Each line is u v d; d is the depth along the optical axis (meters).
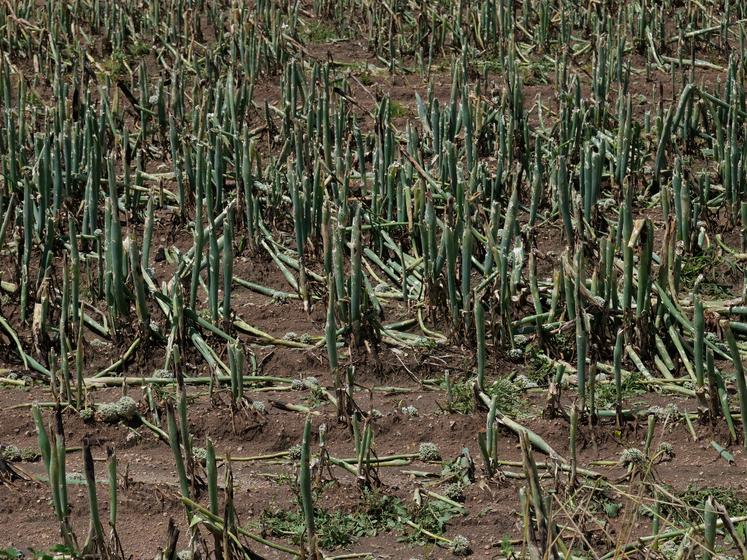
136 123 9.09
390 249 7.16
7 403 5.68
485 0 11.05
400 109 9.61
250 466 5.30
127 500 4.88
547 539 3.75
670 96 10.15
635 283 6.62
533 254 6.26
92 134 7.87
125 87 8.78
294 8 11.10
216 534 4.27
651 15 11.07
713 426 5.45
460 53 10.91
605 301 6.08
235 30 10.44
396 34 11.17
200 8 11.66
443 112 8.46
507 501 4.95
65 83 9.90
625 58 10.97
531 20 11.64
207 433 5.49
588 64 10.85
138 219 7.60
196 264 6.28
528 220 7.76
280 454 5.37
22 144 8.20
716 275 7.07
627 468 5.22
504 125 8.01
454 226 6.61
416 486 5.06
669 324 6.18
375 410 5.66
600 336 6.14
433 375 6.08
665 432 5.51
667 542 4.47
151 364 6.14
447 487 5.01
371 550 4.67
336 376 5.48
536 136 7.84
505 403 5.72
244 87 8.86
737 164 7.64
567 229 7.08
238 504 4.91
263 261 7.13
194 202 7.66
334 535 4.71
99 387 5.88
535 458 5.33
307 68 10.44
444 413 5.63
